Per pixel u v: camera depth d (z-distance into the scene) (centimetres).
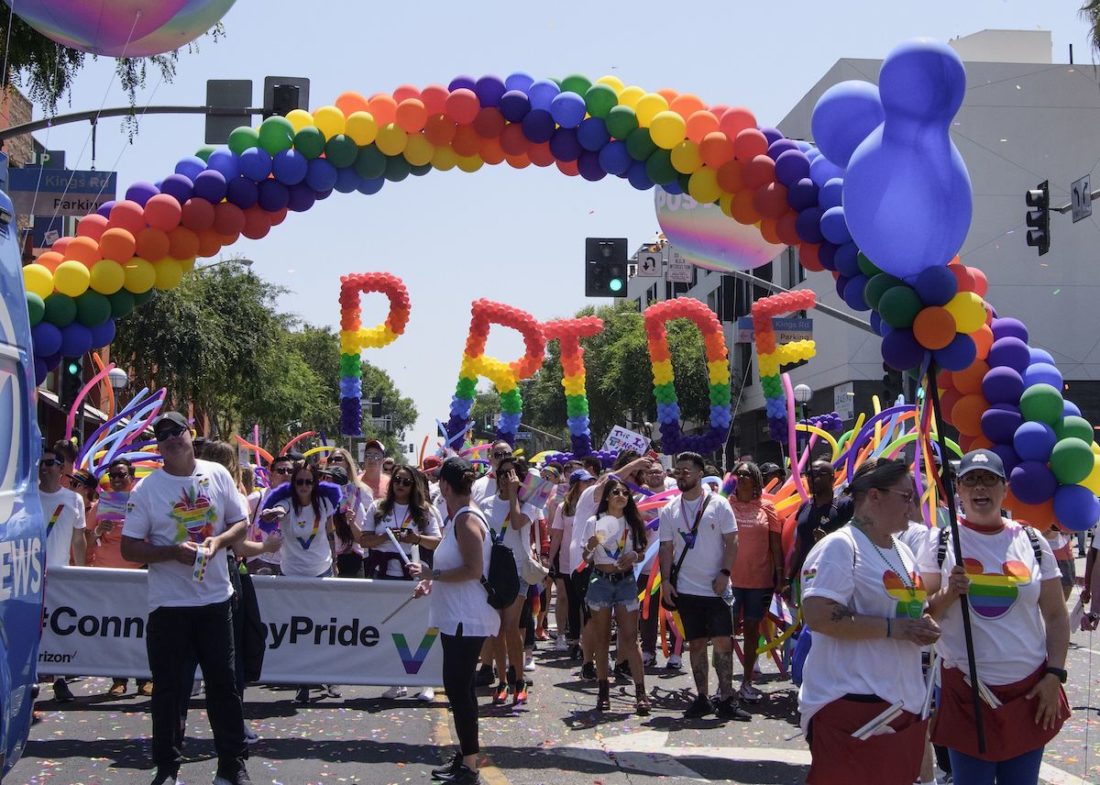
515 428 1870
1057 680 530
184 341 3266
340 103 991
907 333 753
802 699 500
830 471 962
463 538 750
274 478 1120
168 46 873
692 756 820
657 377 1788
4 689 530
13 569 556
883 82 675
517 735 893
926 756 652
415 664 1005
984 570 539
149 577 686
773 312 1591
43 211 1345
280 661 995
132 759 787
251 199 982
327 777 752
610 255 1916
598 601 986
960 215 695
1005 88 3703
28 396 612
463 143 984
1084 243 3694
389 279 1753
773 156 937
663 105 964
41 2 830
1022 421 786
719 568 971
